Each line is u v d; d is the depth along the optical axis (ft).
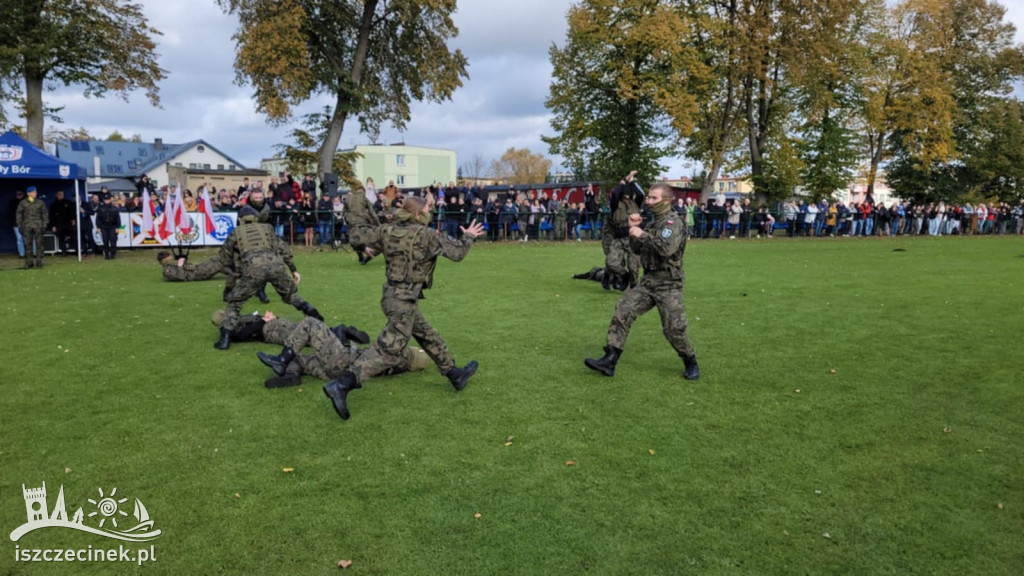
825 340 24.07
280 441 14.34
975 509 11.54
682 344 18.62
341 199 67.05
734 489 12.23
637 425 15.43
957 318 28.27
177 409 16.29
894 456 13.71
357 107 79.87
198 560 9.91
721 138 111.96
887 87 124.47
